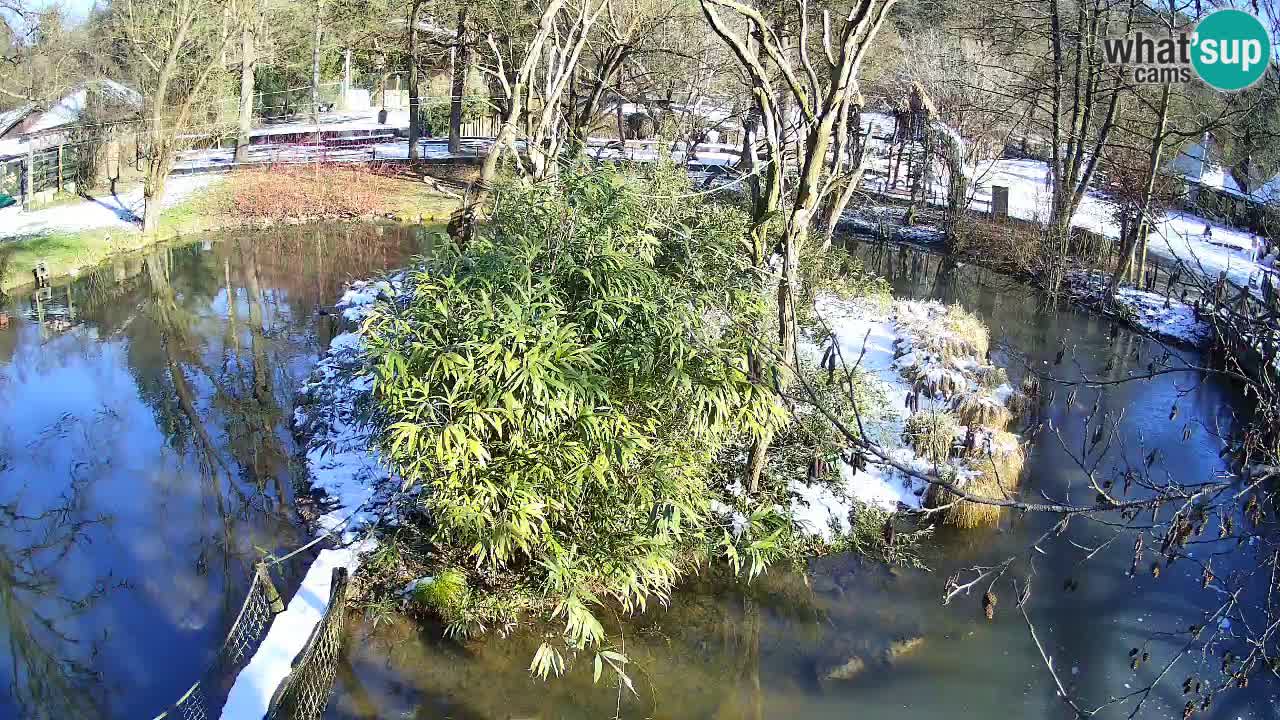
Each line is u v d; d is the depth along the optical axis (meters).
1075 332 15.09
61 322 15.09
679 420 7.50
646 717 6.42
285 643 6.43
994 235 21.19
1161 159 17.50
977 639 7.28
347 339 13.20
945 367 11.09
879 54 24.22
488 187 10.96
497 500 6.76
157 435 10.91
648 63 25.00
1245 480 4.84
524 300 6.58
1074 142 19.39
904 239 22.52
